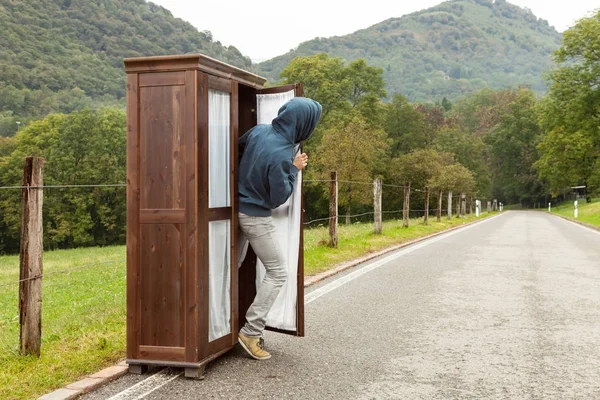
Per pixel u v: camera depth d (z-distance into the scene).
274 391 4.07
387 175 71.38
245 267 5.64
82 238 60.72
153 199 4.46
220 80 4.70
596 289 8.69
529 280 9.57
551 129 64.31
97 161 62.88
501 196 117.38
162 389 4.08
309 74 60.72
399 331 5.99
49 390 3.96
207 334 4.54
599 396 4.06
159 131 4.45
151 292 4.45
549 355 5.12
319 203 64.44
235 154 4.91
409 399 3.96
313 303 7.47
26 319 4.67
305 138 5.02
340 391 4.10
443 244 16.89
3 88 132.75
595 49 57.12
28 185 4.65
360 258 12.45
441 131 88.12
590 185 65.38
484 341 5.60
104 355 4.80
